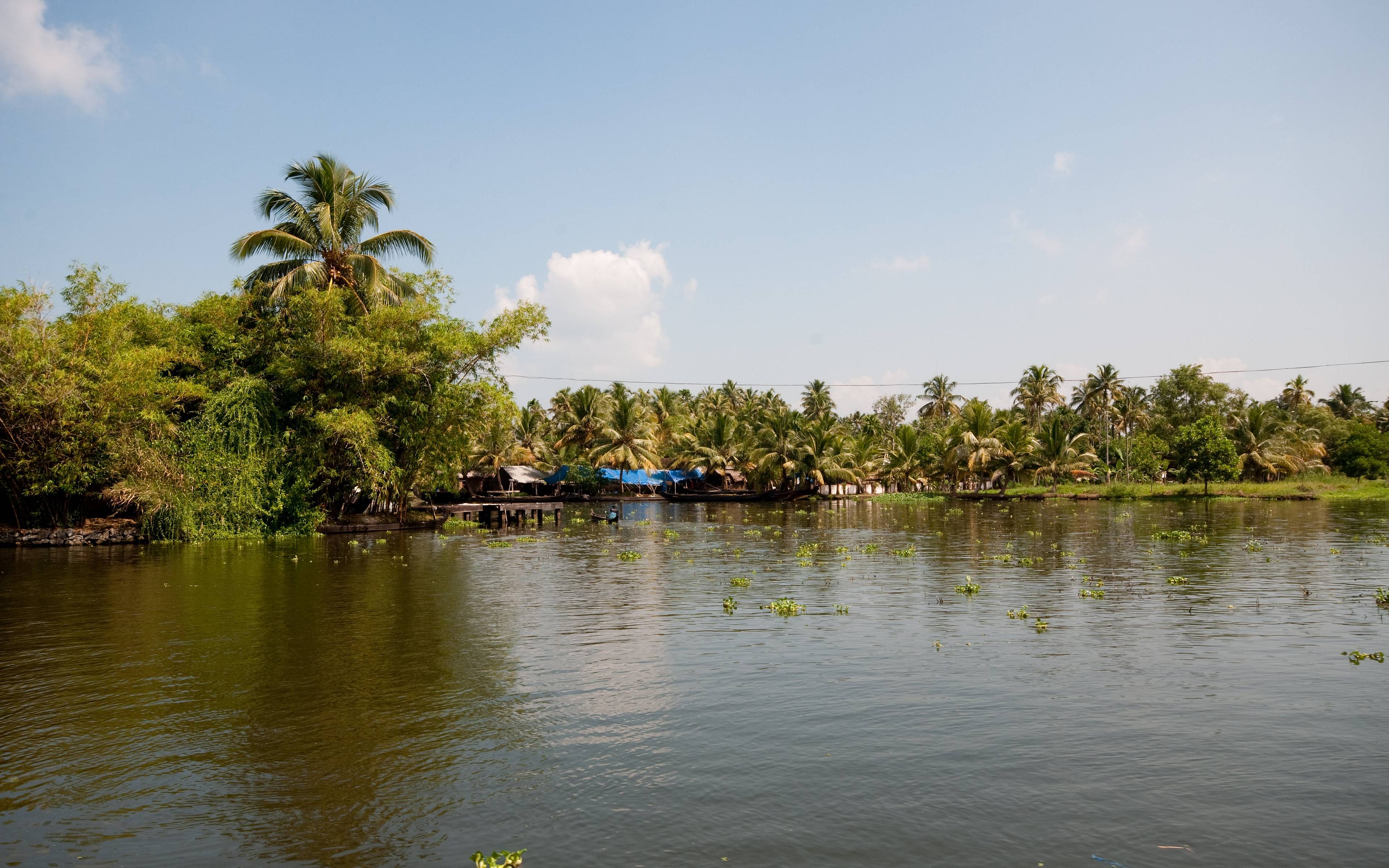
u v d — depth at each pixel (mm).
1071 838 5727
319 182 36281
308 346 33469
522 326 37344
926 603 15539
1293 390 99875
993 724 8195
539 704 9039
